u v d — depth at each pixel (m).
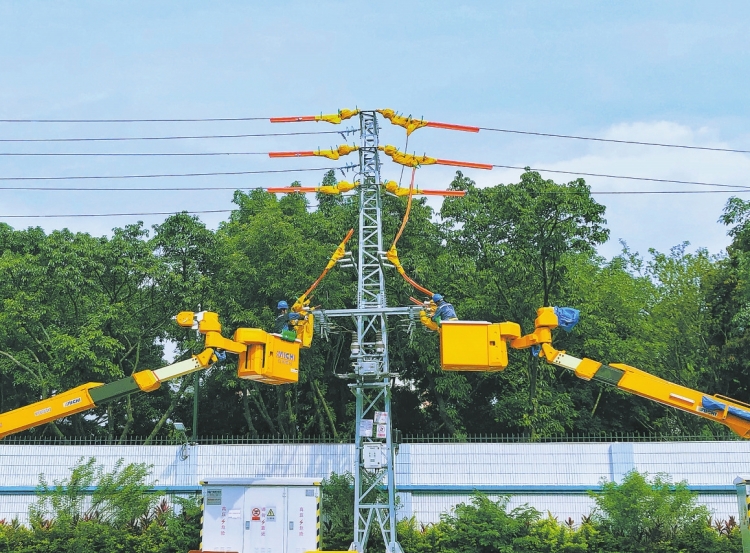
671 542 18.83
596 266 36.06
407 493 21.98
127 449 22.92
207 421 34.97
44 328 28.67
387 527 20.39
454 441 23.52
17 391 32.75
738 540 18.77
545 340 14.63
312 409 32.12
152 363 32.94
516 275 25.28
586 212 23.89
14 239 32.72
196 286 27.70
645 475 20.48
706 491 21.25
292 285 25.91
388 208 26.94
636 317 32.78
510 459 21.98
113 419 31.77
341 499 20.75
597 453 21.77
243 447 22.73
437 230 28.36
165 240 28.56
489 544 19.45
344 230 26.86
